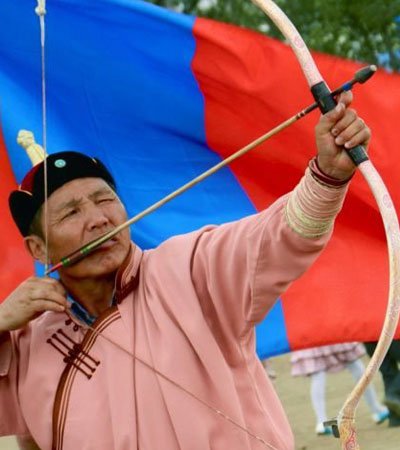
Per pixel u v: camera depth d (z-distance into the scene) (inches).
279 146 213.5
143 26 210.7
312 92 134.9
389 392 380.5
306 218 135.9
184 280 151.3
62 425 153.6
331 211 135.8
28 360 161.6
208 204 218.4
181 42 211.2
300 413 442.6
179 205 217.3
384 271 212.1
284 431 154.9
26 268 213.8
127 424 148.0
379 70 209.2
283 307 212.2
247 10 608.7
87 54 214.4
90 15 211.6
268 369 501.4
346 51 586.6
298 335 210.7
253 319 147.1
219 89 211.0
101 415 150.8
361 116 209.8
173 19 208.8
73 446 151.8
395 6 569.9
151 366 149.6
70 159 159.2
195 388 147.4
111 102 215.9
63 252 157.5
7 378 161.8
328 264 212.8
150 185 217.0
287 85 208.5
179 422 146.2
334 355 394.6
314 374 394.6
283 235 138.3
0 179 216.4
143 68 213.9
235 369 151.6
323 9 587.2
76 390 154.0
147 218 215.9
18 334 164.6
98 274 155.9
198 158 218.1
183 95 214.4
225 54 209.3
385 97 207.8
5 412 162.2
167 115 215.5
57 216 156.6
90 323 159.5
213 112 213.6
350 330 210.5
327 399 463.2
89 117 216.4
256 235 141.9
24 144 176.1
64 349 158.4
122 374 150.7
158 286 153.3
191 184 147.1
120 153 216.7
